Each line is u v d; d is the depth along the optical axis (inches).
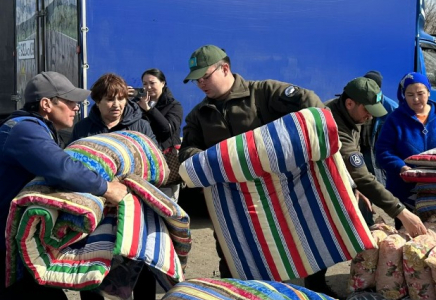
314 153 122.6
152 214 116.5
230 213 132.0
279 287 115.3
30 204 100.1
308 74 280.2
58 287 103.7
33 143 101.7
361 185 140.2
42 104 110.0
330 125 122.0
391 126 168.6
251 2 267.9
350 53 286.0
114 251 105.2
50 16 273.4
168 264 112.0
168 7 255.8
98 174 106.6
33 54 297.7
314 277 168.6
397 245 146.6
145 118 189.2
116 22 248.1
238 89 135.3
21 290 109.0
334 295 170.1
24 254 101.7
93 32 244.5
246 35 268.7
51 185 103.2
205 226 253.0
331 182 126.6
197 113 140.4
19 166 105.3
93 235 109.8
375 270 149.6
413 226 142.9
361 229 126.6
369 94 144.7
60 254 106.6
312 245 129.9
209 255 213.0
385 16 291.4
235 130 134.3
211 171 125.0
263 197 129.8
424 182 154.4
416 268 142.3
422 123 165.8
